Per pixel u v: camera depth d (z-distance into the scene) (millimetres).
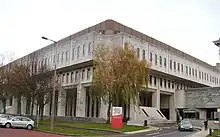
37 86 41344
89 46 54250
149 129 35875
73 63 57469
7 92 51000
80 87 55875
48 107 61719
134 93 38594
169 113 70000
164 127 43219
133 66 38938
